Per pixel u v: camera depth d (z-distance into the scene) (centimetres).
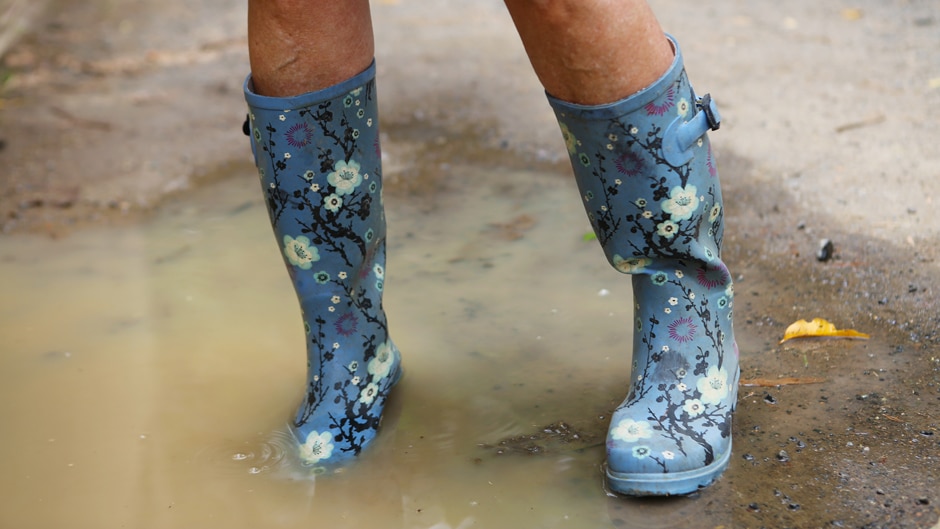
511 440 153
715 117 129
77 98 336
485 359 178
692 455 133
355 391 152
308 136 135
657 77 124
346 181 139
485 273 211
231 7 446
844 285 189
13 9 421
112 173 277
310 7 128
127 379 180
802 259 201
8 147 295
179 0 462
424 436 156
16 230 246
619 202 131
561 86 125
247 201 258
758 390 158
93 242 239
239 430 162
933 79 291
